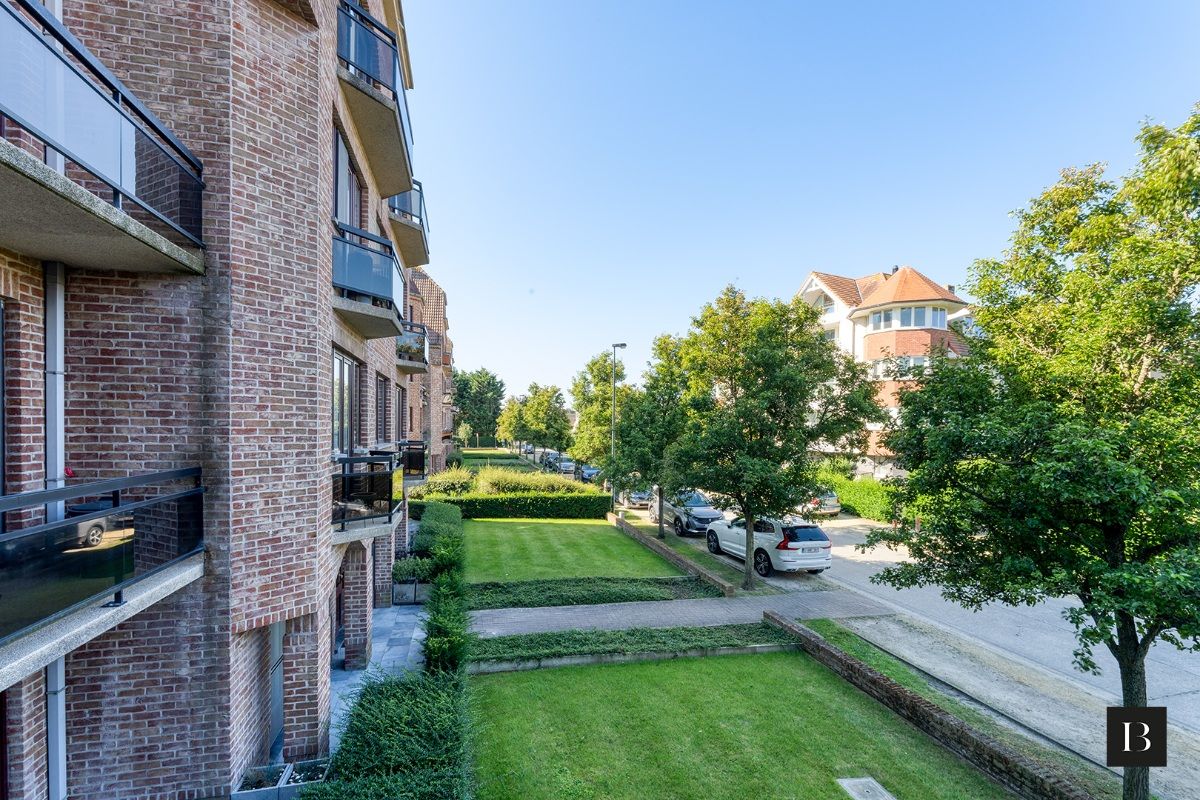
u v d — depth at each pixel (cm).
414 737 529
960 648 967
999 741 647
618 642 927
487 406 7981
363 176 904
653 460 1809
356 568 862
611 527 2169
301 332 565
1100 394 560
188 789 499
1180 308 520
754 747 647
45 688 460
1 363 427
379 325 807
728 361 1891
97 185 465
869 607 1188
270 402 541
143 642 490
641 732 675
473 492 2441
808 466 1234
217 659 505
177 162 459
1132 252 571
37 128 336
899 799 559
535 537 1938
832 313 3369
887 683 753
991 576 584
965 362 696
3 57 317
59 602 351
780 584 1362
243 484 520
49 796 460
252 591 526
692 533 1934
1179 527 478
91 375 482
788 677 832
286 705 576
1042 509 523
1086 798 508
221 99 512
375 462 749
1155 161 584
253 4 537
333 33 679
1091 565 489
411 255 1444
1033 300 786
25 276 438
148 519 482
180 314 501
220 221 510
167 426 498
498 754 627
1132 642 531
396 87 817
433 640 724
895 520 691
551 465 4756
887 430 758
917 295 2700
